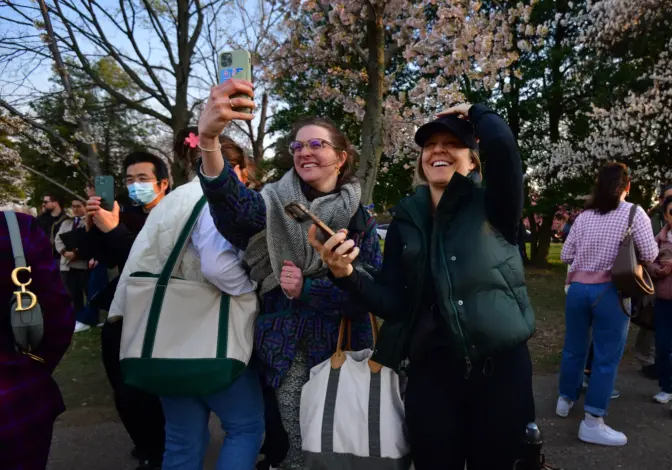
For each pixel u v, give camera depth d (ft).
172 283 5.90
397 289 5.91
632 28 36.01
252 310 6.27
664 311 12.13
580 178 46.06
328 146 6.53
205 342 5.86
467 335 5.21
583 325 10.91
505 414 5.41
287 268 5.98
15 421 4.54
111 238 7.79
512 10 25.91
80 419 11.37
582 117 46.34
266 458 7.79
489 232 5.47
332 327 6.45
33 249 4.83
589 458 9.68
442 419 5.52
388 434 5.56
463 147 5.90
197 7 28.07
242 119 5.21
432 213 5.92
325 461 5.57
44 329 4.87
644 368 14.42
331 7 22.43
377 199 56.44
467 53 22.56
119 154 42.34
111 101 36.88
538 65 46.93
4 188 40.83
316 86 28.30
